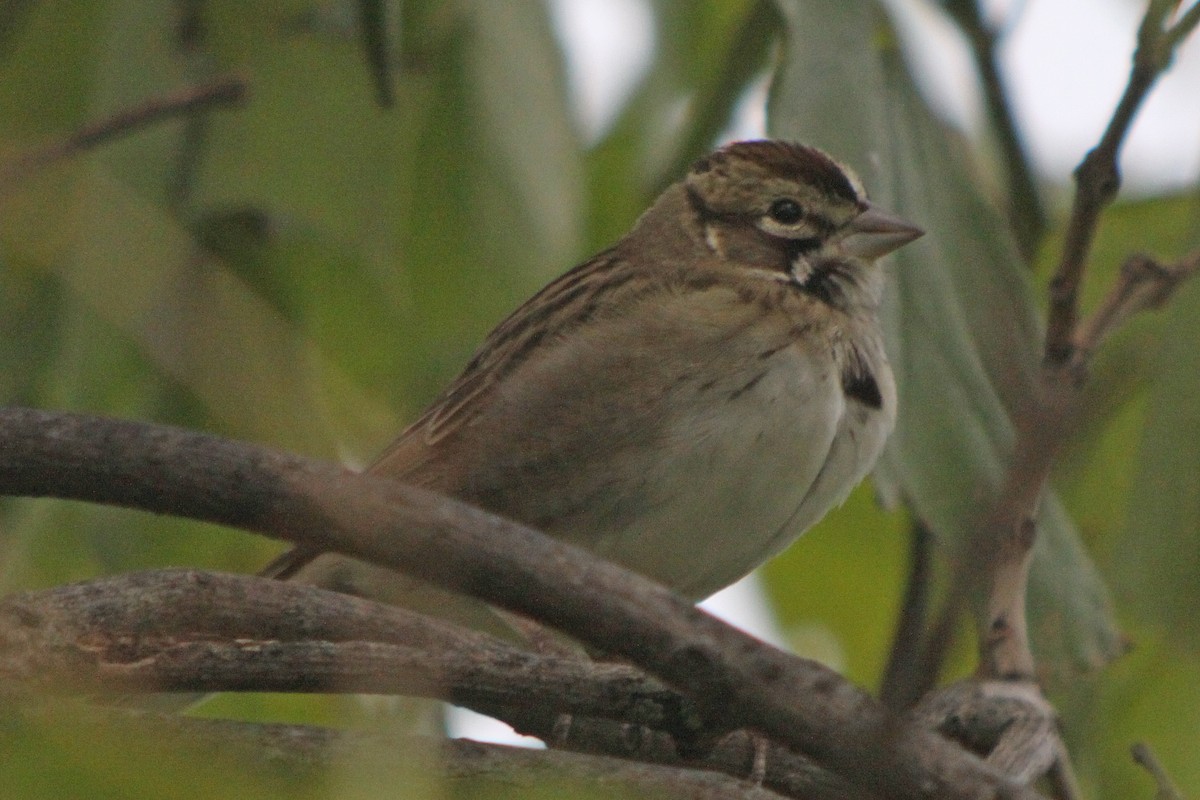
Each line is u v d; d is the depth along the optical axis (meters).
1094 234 9.46
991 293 10.56
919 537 10.58
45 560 11.20
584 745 7.96
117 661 7.33
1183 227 12.45
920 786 5.66
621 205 13.03
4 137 10.62
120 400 10.95
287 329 9.98
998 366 10.41
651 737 7.94
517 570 5.71
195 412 10.99
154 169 10.95
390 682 7.08
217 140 10.98
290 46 11.16
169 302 9.38
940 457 10.12
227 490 5.86
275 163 10.91
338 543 5.82
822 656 13.43
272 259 11.59
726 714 5.74
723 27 12.97
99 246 9.37
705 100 12.39
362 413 10.70
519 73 11.27
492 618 10.03
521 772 6.69
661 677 5.75
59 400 10.70
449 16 11.20
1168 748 12.26
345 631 7.55
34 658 6.92
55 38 11.24
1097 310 9.88
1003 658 8.98
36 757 3.79
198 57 11.26
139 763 3.84
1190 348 10.09
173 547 11.49
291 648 7.10
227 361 9.38
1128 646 10.21
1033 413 5.98
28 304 10.86
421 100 11.16
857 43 10.45
